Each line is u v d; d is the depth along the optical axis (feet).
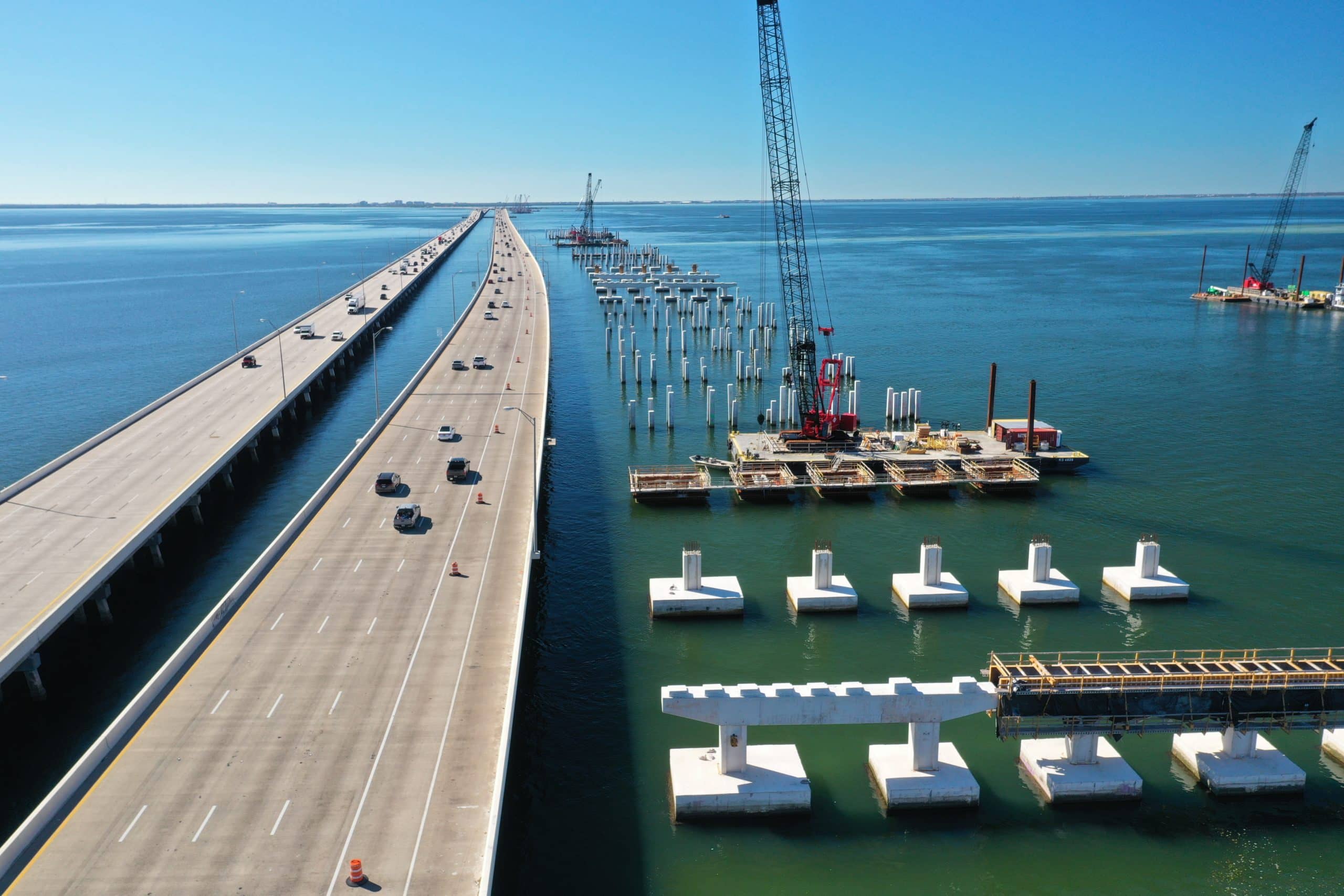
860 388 450.30
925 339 567.59
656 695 189.57
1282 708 151.53
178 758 144.05
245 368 450.71
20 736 177.37
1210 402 415.03
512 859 142.82
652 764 166.40
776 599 233.14
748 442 349.00
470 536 238.27
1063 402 418.51
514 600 199.72
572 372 501.56
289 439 390.83
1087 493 306.35
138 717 154.40
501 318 638.53
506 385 423.23
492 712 157.07
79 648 210.79
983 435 354.13
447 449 320.50
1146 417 392.27
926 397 430.20
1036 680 152.56
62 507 254.27
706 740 173.58
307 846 125.39
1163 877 139.13
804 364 367.45
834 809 152.97
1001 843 145.69
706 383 470.80
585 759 168.14
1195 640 208.74
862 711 149.69
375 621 189.67
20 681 195.72
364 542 234.38
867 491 308.60
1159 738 172.65
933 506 297.33
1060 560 254.06
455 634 184.24
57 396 464.65
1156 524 278.05
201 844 125.59
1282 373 467.93
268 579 210.79
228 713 156.15
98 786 137.28
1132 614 222.28
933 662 201.26
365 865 121.90
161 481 276.62
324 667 171.01
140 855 123.44
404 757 144.56
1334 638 208.74
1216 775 155.22
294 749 146.41
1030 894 136.05
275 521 293.23
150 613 228.63
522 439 333.21
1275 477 318.04
